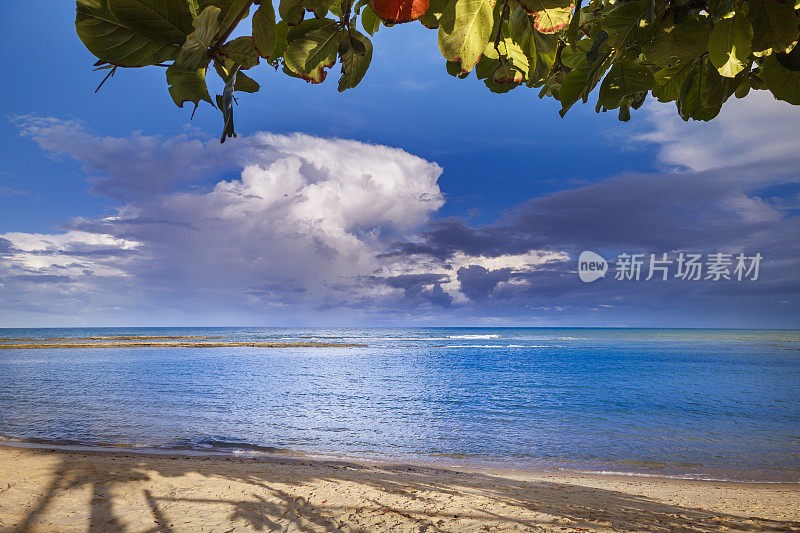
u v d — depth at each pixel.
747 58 0.70
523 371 38.03
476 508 7.05
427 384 29.36
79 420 17.08
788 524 6.63
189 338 91.44
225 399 22.86
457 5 0.51
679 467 12.06
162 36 0.49
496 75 0.76
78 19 0.48
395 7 0.47
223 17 0.50
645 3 0.73
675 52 0.76
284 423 17.14
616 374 35.72
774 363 45.72
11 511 6.45
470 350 63.94
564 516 6.74
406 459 12.51
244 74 0.62
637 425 17.55
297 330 190.88
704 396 25.27
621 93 0.87
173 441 13.92
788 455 13.41
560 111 0.81
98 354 51.97
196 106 0.55
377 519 6.44
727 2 0.68
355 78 0.69
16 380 29.66
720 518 6.92
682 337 115.69
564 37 0.77
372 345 73.69
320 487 8.10
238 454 12.41
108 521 6.15
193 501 7.07
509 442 14.71
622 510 7.25
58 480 8.09
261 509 6.76
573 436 15.62
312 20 0.64
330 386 28.06
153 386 27.27
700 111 0.96
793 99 0.81
